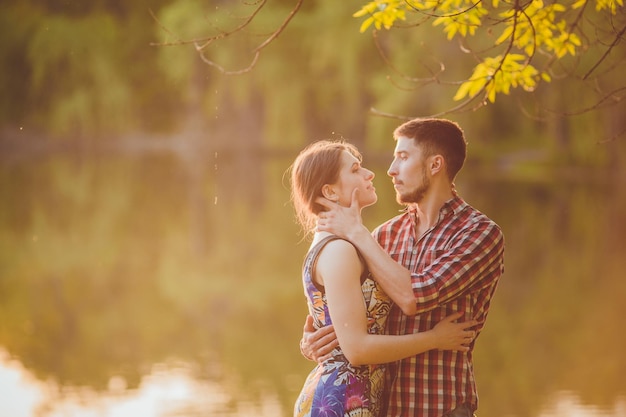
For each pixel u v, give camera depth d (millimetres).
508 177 32875
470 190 28312
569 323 11938
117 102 44406
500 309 12945
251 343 11617
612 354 10250
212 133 48812
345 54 38000
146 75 48625
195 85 44500
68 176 36000
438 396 3803
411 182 3969
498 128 38031
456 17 5016
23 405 8875
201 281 16156
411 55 31391
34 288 15484
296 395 9125
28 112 44625
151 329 12492
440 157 3936
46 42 42719
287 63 40656
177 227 23250
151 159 43688
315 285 3789
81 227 23219
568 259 16906
